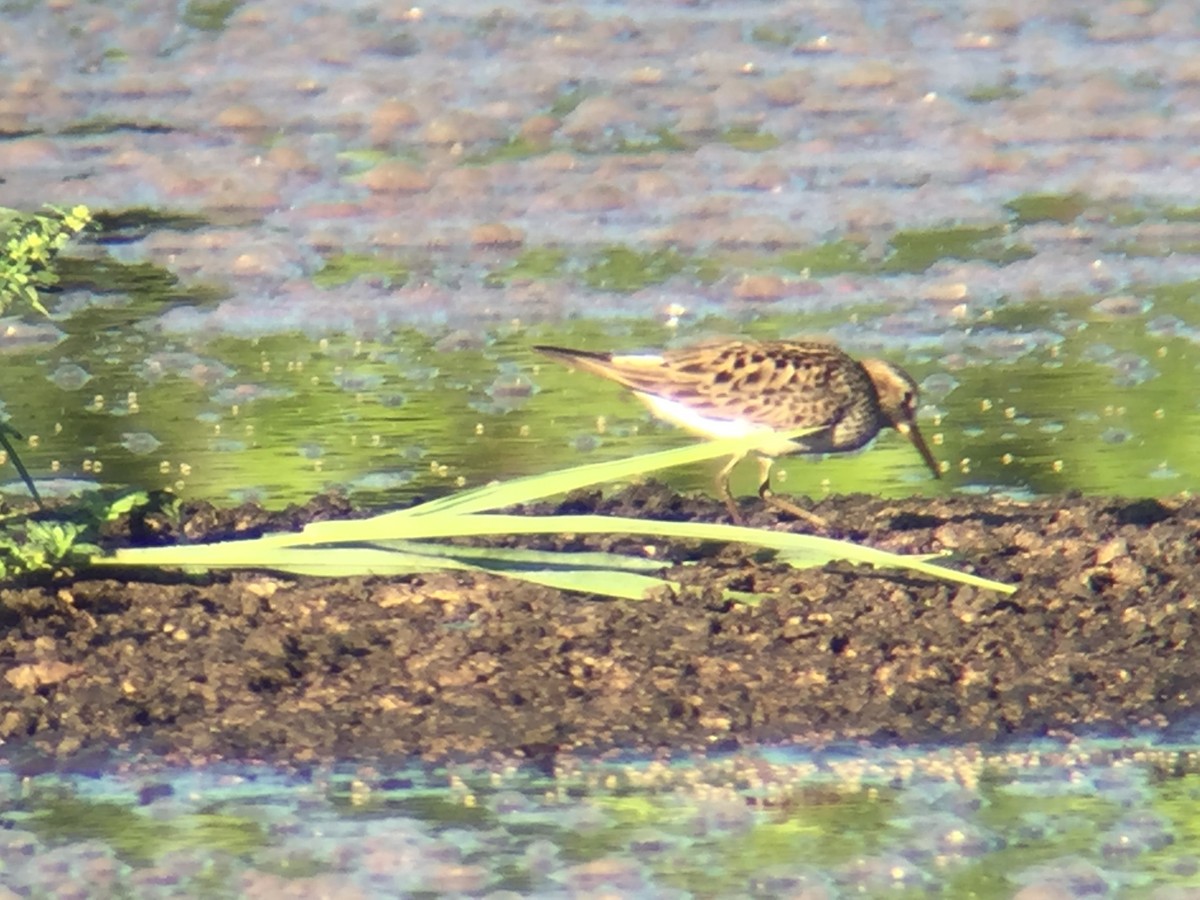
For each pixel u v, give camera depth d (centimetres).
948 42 2498
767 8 2600
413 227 1895
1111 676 1053
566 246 1858
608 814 916
